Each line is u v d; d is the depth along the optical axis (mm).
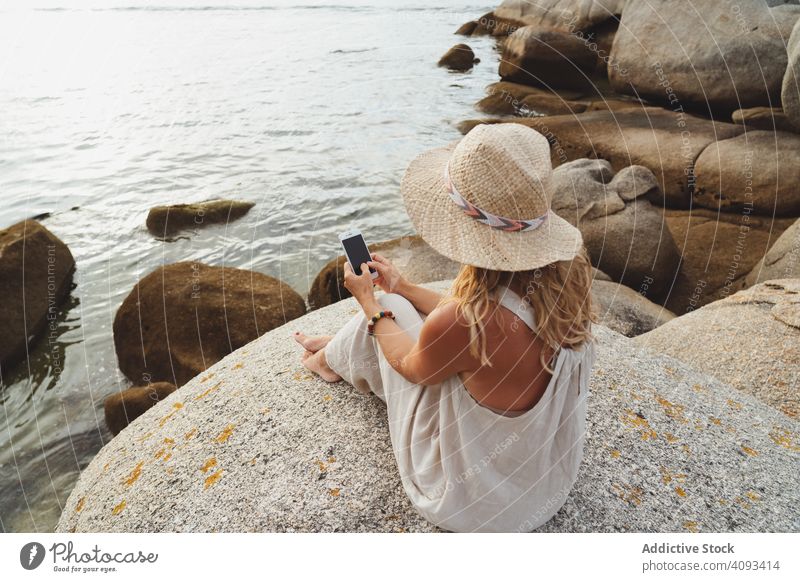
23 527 3445
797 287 3785
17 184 6188
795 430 2654
